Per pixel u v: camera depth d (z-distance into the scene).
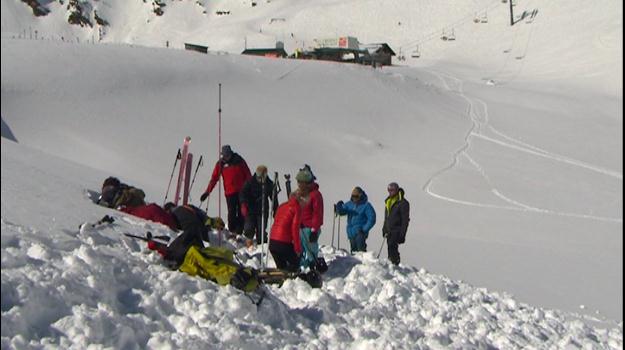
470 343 7.95
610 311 13.41
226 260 7.72
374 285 9.21
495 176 38.97
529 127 54.16
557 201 34.03
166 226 9.86
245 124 41.59
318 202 9.31
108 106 37.34
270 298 7.58
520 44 115.00
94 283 6.33
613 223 29.77
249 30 151.88
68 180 12.20
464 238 21.97
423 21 138.75
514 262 17.86
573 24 114.94
